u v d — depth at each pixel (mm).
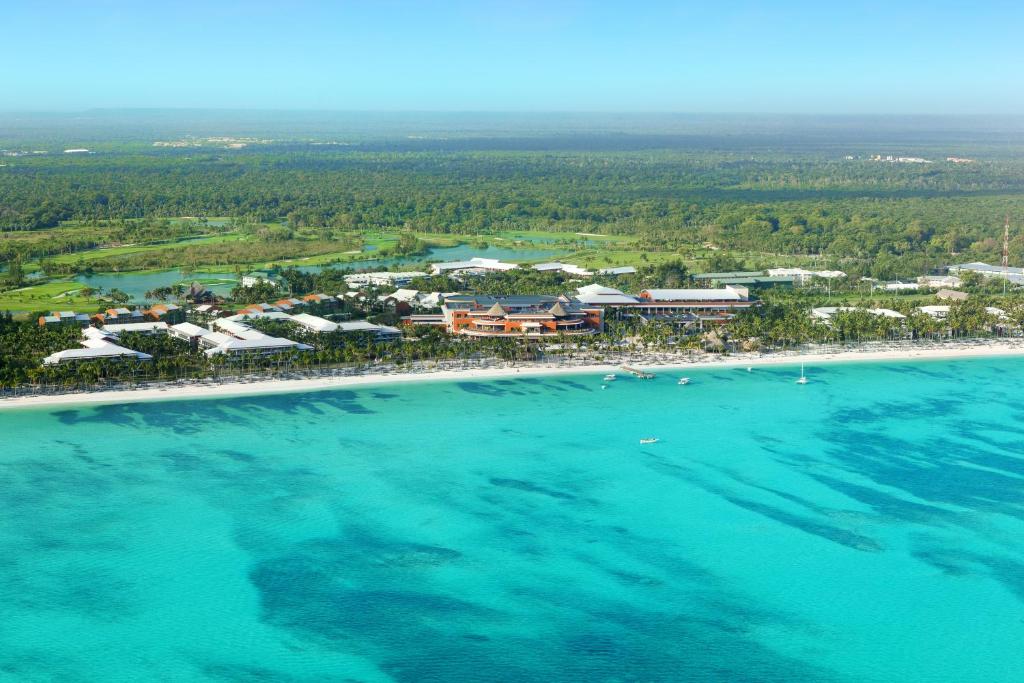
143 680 190875
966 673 194750
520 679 191875
